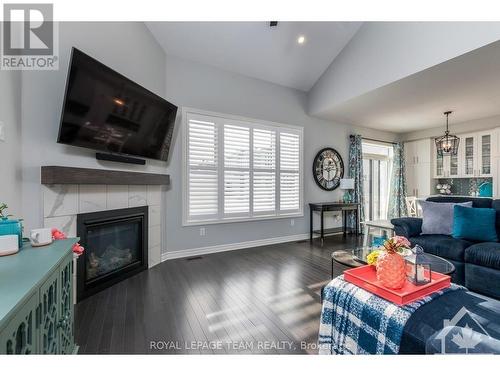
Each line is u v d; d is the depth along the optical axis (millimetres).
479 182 4988
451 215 2869
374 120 5016
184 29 3174
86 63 1943
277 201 4438
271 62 3934
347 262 2090
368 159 5996
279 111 4469
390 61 3170
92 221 2336
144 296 2293
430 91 3457
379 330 1228
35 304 891
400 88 3361
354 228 5141
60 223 2078
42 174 1908
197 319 1902
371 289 1414
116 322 1855
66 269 1305
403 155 5945
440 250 2562
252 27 3266
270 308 2076
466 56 2521
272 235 4406
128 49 2750
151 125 2844
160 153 3135
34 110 1935
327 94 4246
